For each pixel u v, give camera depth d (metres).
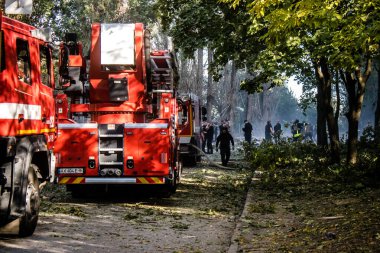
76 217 12.22
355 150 20.52
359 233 9.08
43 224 11.15
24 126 9.38
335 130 22.09
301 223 10.91
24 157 9.23
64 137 14.84
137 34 15.61
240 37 20.47
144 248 9.22
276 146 28.03
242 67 22.39
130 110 15.60
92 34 15.61
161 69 17.12
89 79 15.57
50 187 18.52
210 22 21.28
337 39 11.27
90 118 15.77
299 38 16.41
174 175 16.31
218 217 12.77
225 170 25.80
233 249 8.83
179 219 12.37
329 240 8.91
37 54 10.22
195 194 16.92
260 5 10.16
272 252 8.53
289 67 18.88
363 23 11.03
